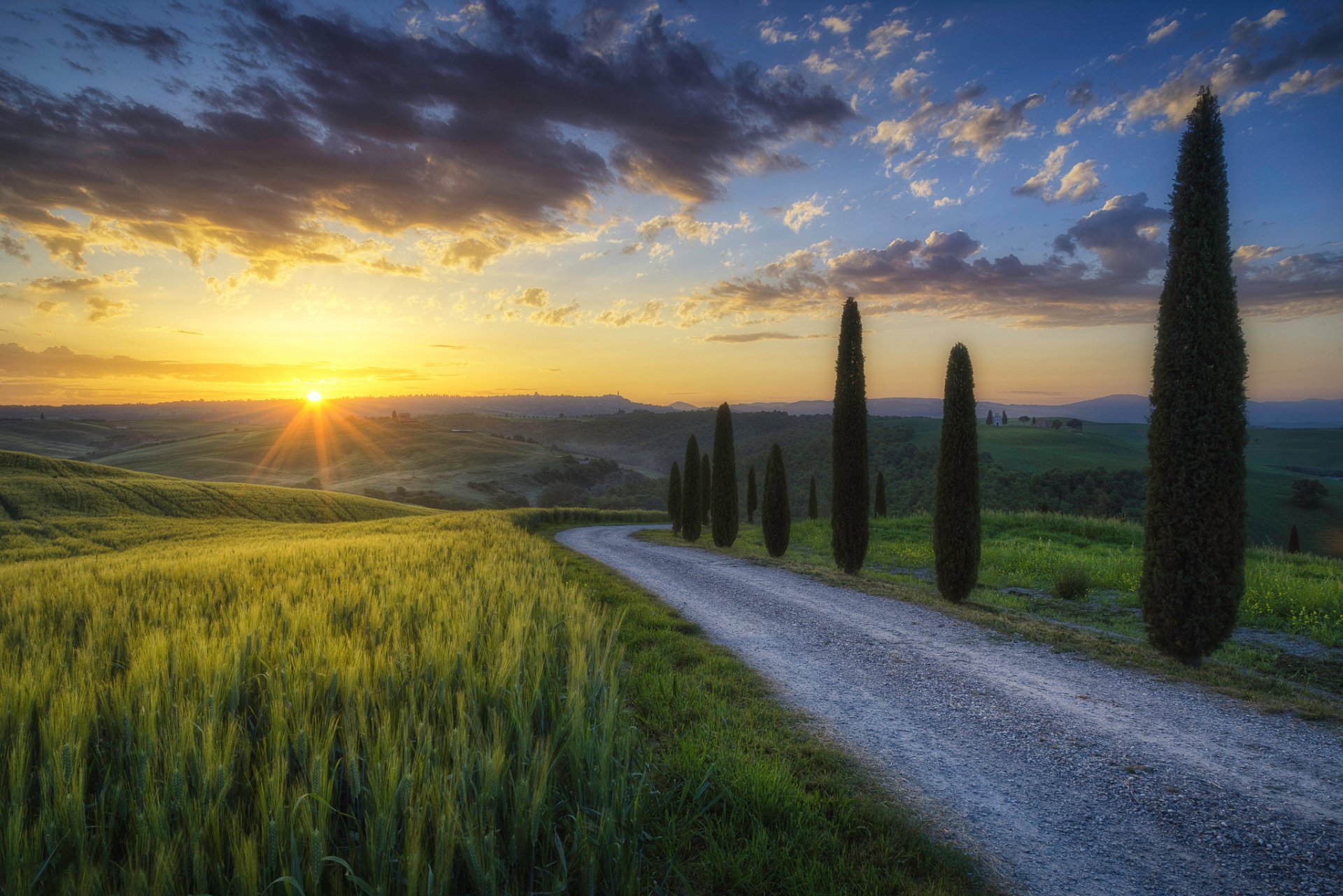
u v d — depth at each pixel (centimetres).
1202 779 493
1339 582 1291
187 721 327
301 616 627
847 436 1747
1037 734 586
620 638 921
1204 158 877
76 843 269
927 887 345
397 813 301
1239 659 876
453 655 501
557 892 281
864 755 534
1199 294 859
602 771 347
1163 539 852
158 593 868
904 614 1166
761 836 369
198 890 249
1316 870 370
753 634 1007
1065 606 1278
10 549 3316
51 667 432
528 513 4919
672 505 3984
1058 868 372
